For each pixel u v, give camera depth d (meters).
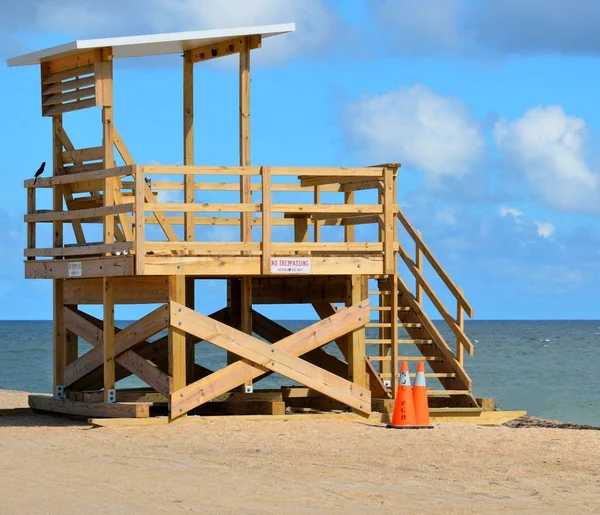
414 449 15.44
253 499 11.51
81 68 19.67
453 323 21.41
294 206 19.12
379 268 19.77
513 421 23.16
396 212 19.78
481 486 12.43
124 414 18.84
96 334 20.20
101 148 19.31
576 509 11.09
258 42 19.62
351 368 19.81
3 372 56.00
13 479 12.85
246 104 19.70
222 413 20.31
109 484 12.46
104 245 18.83
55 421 19.92
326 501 11.41
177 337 18.44
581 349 90.12
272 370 19.11
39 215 20.81
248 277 20.20
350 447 15.65
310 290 21.39
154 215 20.94
